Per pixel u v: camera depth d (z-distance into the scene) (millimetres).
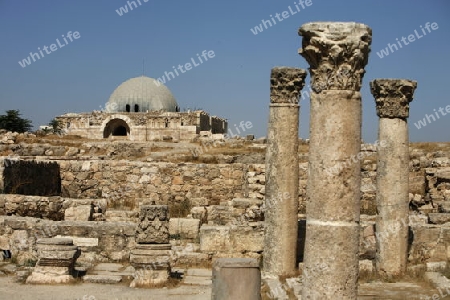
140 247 19172
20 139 49906
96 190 33844
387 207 18312
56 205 25500
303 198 30094
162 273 18969
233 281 13430
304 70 18578
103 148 48156
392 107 18422
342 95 10562
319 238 10375
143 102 98625
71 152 44312
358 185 10570
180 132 79812
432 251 20016
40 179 31750
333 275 10266
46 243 19016
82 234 22375
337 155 10453
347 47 10578
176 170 33406
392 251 18156
